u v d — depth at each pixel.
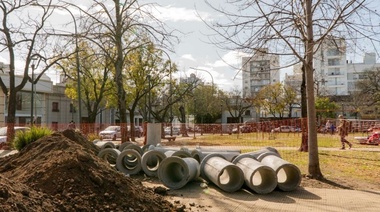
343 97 78.62
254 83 100.19
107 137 24.92
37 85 50.41
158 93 46.44
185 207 6.86
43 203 4.94
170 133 31.88
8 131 22.66
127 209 5.76
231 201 7.67
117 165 11.46
